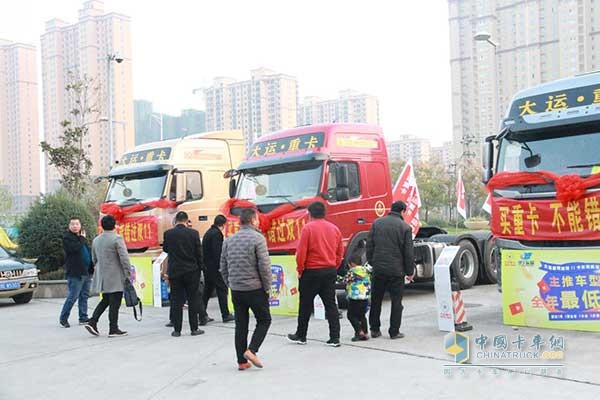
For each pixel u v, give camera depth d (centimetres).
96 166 4628
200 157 1498
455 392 587
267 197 1160
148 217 1368
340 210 1137
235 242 722
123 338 952
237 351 714
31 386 687
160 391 644
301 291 823
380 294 852
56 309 1345
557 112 905
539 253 866
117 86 4606
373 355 751
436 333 863
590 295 825
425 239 1402
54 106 4966
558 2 5109
